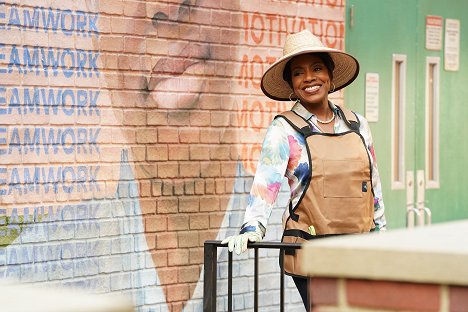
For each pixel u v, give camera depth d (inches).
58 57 284.4
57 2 284.4
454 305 73.3
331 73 245.0
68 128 286.4
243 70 339.3
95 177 293.0
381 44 397.7
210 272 226.7
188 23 320.8
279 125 233.9
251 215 229.3
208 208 327.6
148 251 308.5
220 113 331.6
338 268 76.2
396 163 408.2
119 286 299.7
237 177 337.1
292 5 357.7
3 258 269.1
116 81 299.4
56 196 282.5
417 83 417.1
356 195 232.1
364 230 234.1
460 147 440.5
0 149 269.7
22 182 274.4
